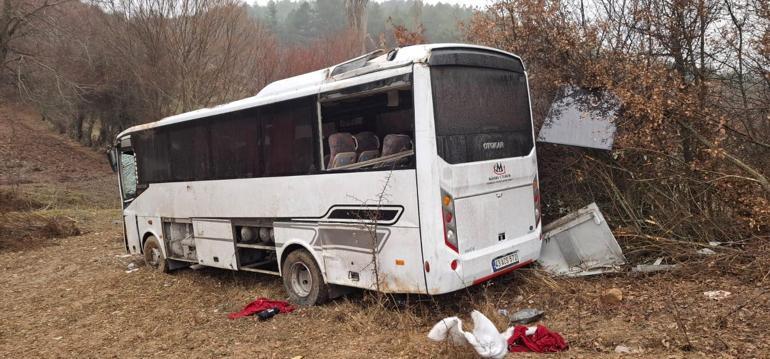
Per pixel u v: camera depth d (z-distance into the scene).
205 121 8.13
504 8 8.58
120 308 8.12
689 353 4.42
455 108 5.69
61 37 26.44
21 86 26.00
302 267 7.05
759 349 4.34
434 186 5.38
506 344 4.63
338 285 6.78
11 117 39.16
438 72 5.57
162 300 8.27
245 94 28.23
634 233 7.09
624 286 6.33
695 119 7.04
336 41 32.44
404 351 5.16
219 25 26.98
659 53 7.56
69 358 6.24
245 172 7.52
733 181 6.80
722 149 6.63
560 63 8.23
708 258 6.48
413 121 5.47
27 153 32.62
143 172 9.88
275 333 6.23
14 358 6.44
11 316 8.35
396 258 5.68
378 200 5.80
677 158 7.18
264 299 7.34
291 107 6.74
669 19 7.44
